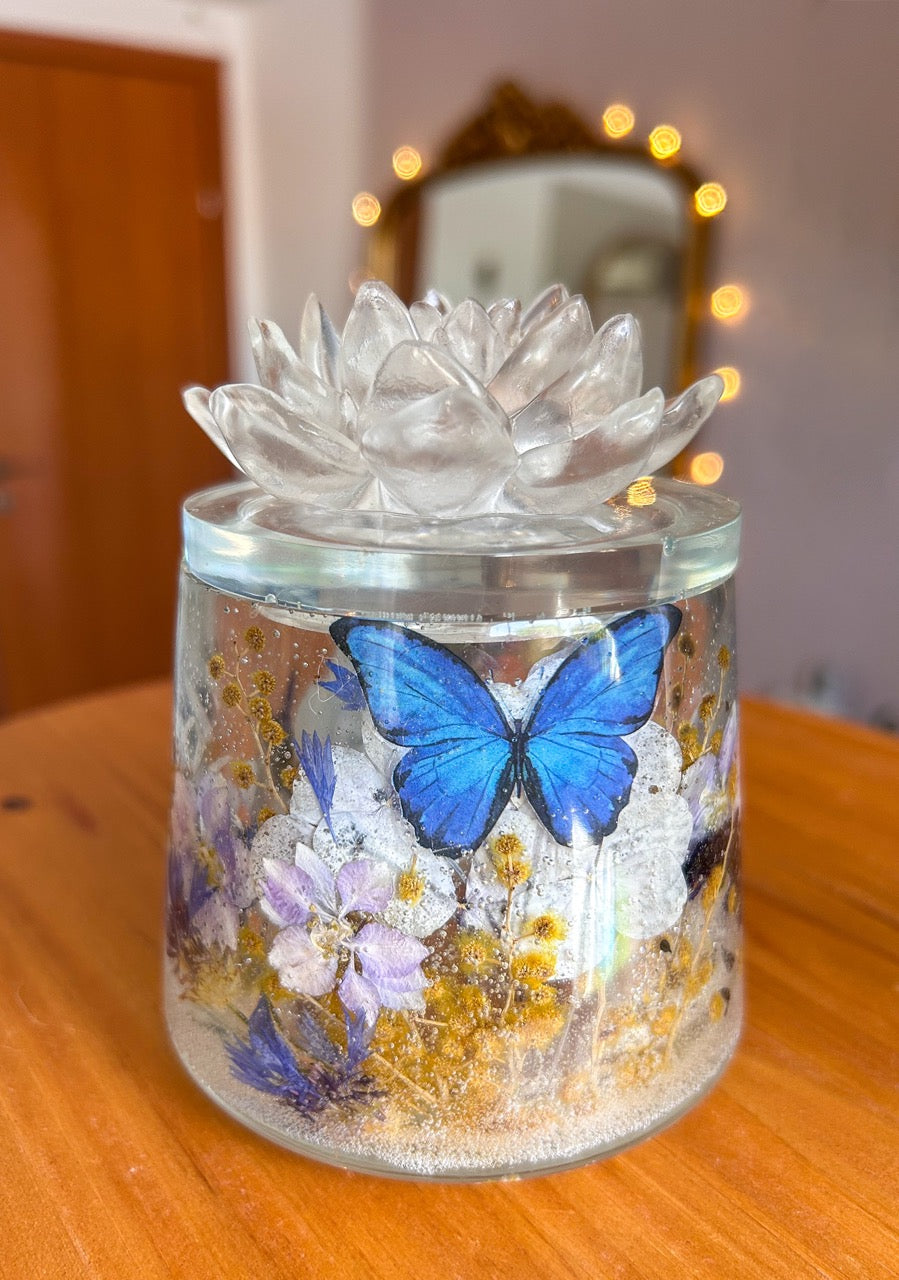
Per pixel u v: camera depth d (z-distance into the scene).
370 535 0.15
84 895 0.25
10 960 0.22
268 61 0.91
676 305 0.63
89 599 1.02
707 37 0.58
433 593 0.14
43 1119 0.18
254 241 1.00
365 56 0.81
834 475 0.59
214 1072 0.18
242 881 0.16
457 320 0.18
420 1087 0.16
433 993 0.15
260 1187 0.16
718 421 0.64
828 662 0.62
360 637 0.14
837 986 0.21
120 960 0.22
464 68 0.73
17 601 0.97
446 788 0.15
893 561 0.57
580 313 0.17
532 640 0.14
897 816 0.29
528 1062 0.16
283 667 0.15
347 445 0.15
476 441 0.13
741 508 0.17
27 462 0.94
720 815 0.17
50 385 0.93
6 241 0.88
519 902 0.15
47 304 0.91
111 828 0.28
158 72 0.91
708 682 0.16
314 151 0.88
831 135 0.54
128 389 0.98
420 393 0.14
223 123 0.96
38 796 0.30
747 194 0.59
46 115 0.87
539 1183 0.16
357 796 0.15
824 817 0.28
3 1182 0.16
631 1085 0.17
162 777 0.31
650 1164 0.17
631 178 0.63
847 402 0.57
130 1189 0.16
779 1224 0.16
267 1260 0.15
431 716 0.14
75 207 0.90
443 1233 0.15
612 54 0.63
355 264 0.86
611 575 0.14
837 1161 0.17
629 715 0.15
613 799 0.15
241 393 0.15
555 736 0.15
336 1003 0.16
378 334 0.17
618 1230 0.15
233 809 0.16
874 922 0.24
